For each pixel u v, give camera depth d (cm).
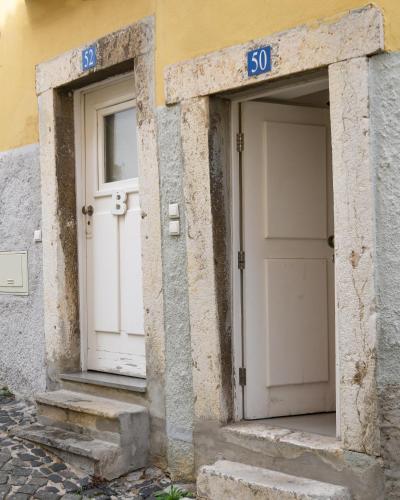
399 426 393
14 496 481
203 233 492
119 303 594
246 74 461
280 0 442
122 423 521
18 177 675
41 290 647
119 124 602
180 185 509
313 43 425
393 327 395
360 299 405
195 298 498
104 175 614
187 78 498
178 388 512
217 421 486
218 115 494
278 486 419
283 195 511
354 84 405
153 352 531
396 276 394
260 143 505
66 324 620
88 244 624
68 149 627
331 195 527
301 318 514
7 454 543
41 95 636
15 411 640
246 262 500
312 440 443
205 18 487
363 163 403
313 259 520
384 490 399
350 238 409
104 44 567
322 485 419
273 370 505
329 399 523
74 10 599
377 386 400
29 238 662
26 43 657
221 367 488
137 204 580
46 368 636
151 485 504
